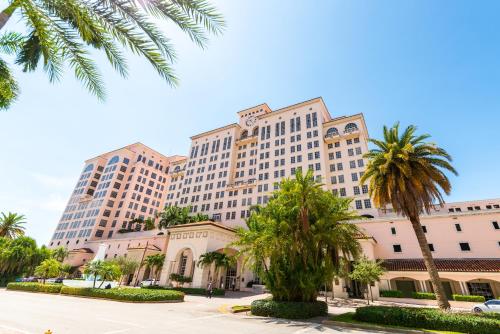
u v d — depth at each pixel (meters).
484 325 10.01
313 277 15.16
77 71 7.02
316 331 10.70
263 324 12.07
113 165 83.38
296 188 16.12
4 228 49.81
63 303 16.84
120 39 6.43
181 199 69.19
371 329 11.41
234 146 68.81
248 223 17.42
